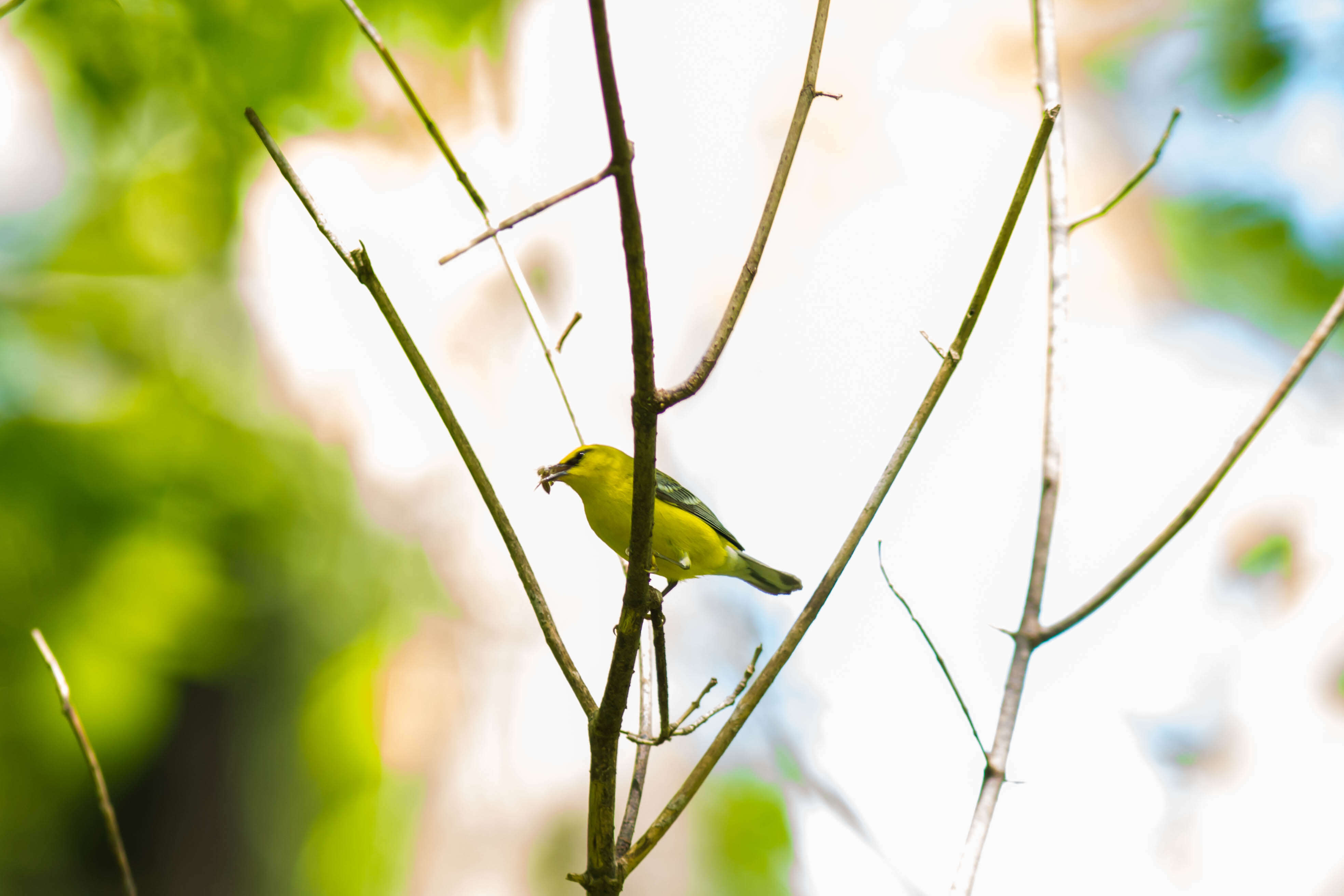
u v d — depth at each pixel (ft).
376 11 35.06
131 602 38.52
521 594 37.83
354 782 38.04
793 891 37.88
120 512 38.58
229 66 34.06
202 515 39.55
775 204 12.46
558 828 36.01
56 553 38.06
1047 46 17.24
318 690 38.93
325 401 40.42
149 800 39.81
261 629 39.47
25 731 38.01
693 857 37.83
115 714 38.73
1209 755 41.37
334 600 39.42
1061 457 15.67
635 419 11.19
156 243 41.52
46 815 39.99
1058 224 16.76
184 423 40.16
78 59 33.27
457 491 39.01
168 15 32.50
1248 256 47.96
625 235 10.50
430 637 37.96
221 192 39.81
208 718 39.58
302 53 34.53
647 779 38.37
